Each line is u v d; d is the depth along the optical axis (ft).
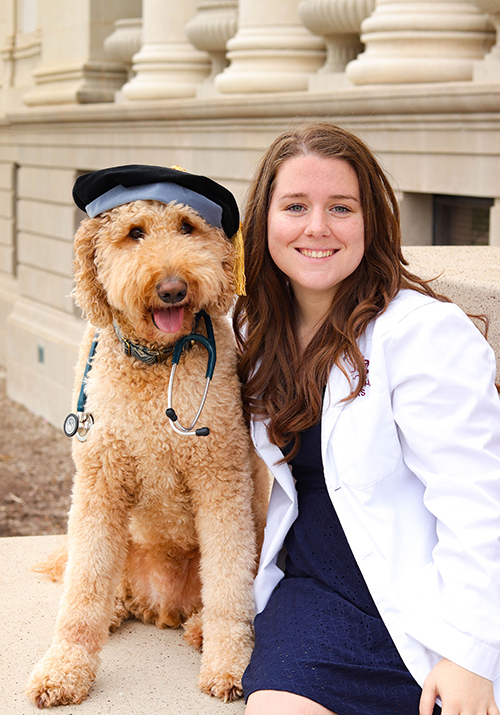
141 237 6.56
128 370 6.80
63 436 27.32
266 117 18.47
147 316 6.41
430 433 6.01
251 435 7.19
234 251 6.98
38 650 7.55
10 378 32.68
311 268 6.66
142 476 6.95
